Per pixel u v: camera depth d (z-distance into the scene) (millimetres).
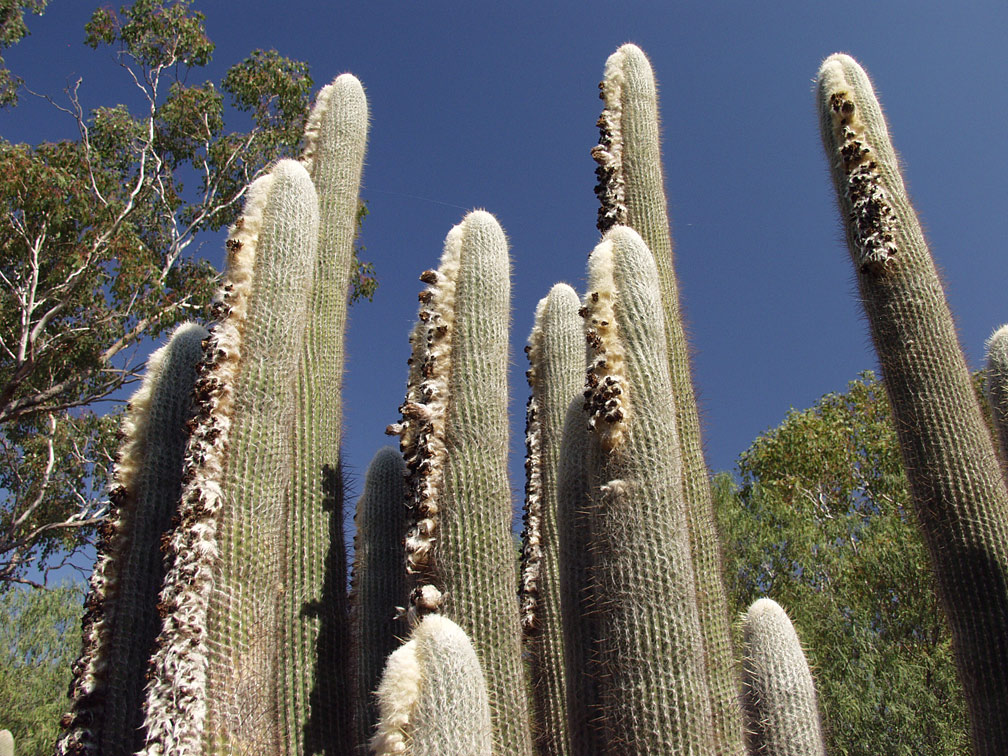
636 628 3977
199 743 3854
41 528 14094
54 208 14312
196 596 4145
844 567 12297
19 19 16578
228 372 4758
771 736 4926
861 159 6609
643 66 7184
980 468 5605
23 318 14055
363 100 7586
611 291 4762
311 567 5453
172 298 16672
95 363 15352
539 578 5984
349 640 5492
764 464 20125
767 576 13344
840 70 7070
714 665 4914
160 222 17672
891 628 11672
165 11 17625
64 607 20156
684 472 5492
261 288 5012
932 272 6234
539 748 5480
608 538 4219
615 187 6648
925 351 5965
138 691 4609
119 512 5090
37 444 16031
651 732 3771
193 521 4324
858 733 9414
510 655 4715
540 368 6898
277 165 5574
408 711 3252
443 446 5168
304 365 6117
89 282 15078
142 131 17688
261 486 4594
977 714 5168
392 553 5770
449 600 4773
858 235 6391
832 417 20250
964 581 5383
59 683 18797
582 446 5191
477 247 5715
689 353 6117
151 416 5324
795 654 5203
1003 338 6863
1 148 14297
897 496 16078
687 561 4191
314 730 4953
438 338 5438
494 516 5023
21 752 16547
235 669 4129
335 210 6938
